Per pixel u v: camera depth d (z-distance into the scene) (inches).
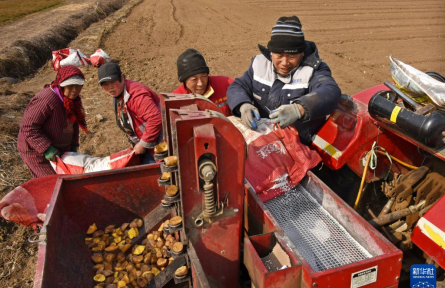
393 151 125.3
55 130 144.9
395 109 103.7
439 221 93.6
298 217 102.7
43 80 398.9
